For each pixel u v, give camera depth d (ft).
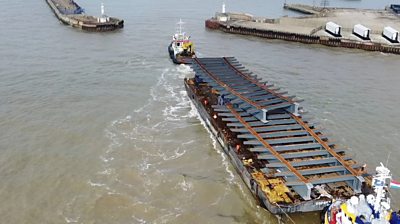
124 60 285.64
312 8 531.91
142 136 176.35
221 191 140.46
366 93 229.25
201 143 172.76
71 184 141.28
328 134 178.91
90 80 241.76
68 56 289.94
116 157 158.71
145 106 208.54
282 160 137.90
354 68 281.95
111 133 177.47
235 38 376.48
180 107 210.18
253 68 273.95
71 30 377.91
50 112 194.80
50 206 130.21
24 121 184.65
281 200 123.95
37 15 441.27
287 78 253.85
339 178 126.93
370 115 199.72
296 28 397.19
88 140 170.60
